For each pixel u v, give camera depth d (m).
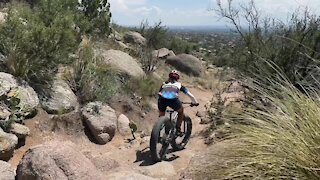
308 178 3.06
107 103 8.66
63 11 9.26
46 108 7.21
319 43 7.82
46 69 7.79
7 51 7.50
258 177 3.19
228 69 10.20
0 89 6.51
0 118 6.11
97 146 7.17
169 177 5.29
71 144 4.54
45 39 7.55
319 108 3.45
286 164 3.15
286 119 3.54
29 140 6.38
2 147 5.54
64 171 3.90
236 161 3.49
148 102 9.82
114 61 10.65
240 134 3.72
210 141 7.00
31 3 13.52
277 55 7.85
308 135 3.20
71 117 7.38
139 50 14.13
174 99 6.56
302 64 7.61
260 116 3.92
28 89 7.06
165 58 16.62
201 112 9.87
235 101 7.61
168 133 6.33
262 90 4.62
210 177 3.76
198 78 14.88
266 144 3.35
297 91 3.96
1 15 9.49
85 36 11.34
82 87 8.30
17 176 4.16
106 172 5.11
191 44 22.61
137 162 6.21
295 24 8.28
